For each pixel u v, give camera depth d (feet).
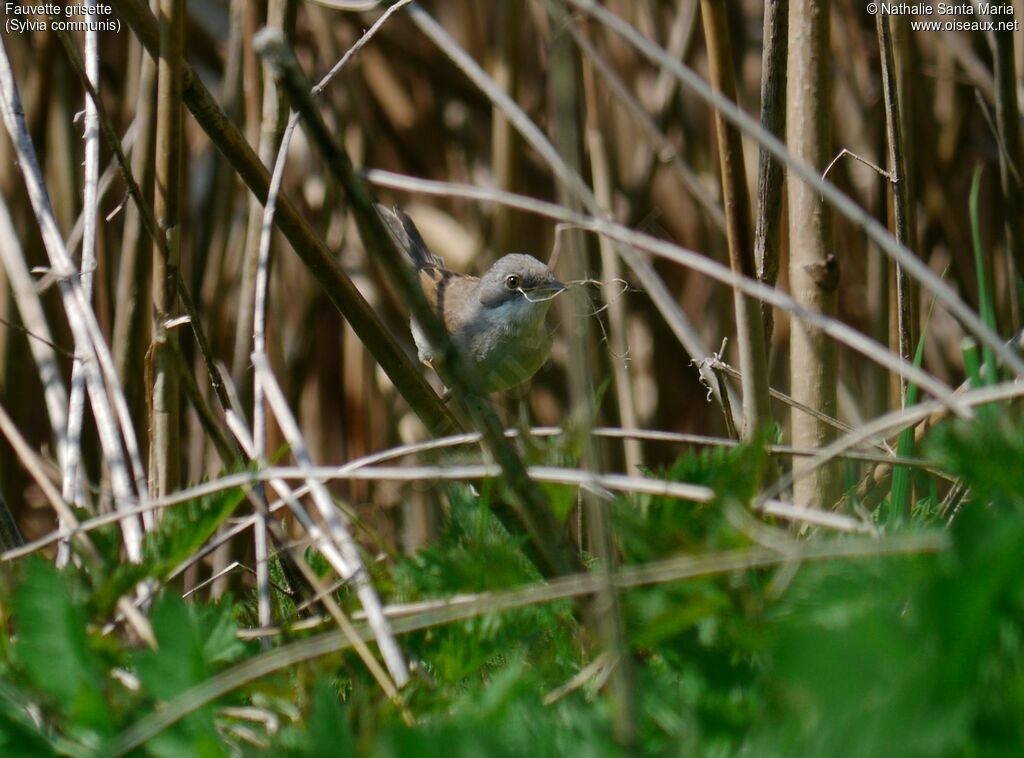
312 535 12.12
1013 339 16.83
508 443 9.51
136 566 10.49
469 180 36.99
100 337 16.60
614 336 28.48
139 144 21.72
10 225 22.67
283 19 18.83
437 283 28.53
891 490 14.85
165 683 8.89
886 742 6.03
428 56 36.50
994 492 8.52
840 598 8.18
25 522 31.42
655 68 34.94
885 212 26.17
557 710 8.82
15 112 18.80
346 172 8.70
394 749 7.27
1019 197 21.39
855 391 31.60
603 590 8.09
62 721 8.99
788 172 18.53
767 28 16.92
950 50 30.40
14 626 10.73
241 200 30.99
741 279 12.64
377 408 33.99
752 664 8.56
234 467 13.04
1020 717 6.29
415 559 11.17
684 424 35.88
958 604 6.35
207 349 16.42
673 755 7.61
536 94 34.12
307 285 33.63
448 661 10.27
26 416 30.66
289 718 9.89
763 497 10.38
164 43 15.74
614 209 32.19
